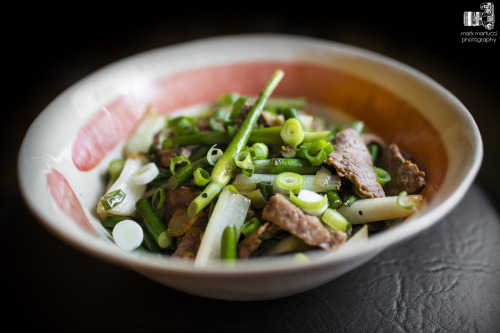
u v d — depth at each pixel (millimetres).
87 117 227
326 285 197
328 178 191
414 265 207
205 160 206
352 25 445
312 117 251
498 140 296
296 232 169
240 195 186
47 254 221
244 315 184
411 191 196
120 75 253
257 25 466
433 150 201
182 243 190
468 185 160
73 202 188
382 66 248
